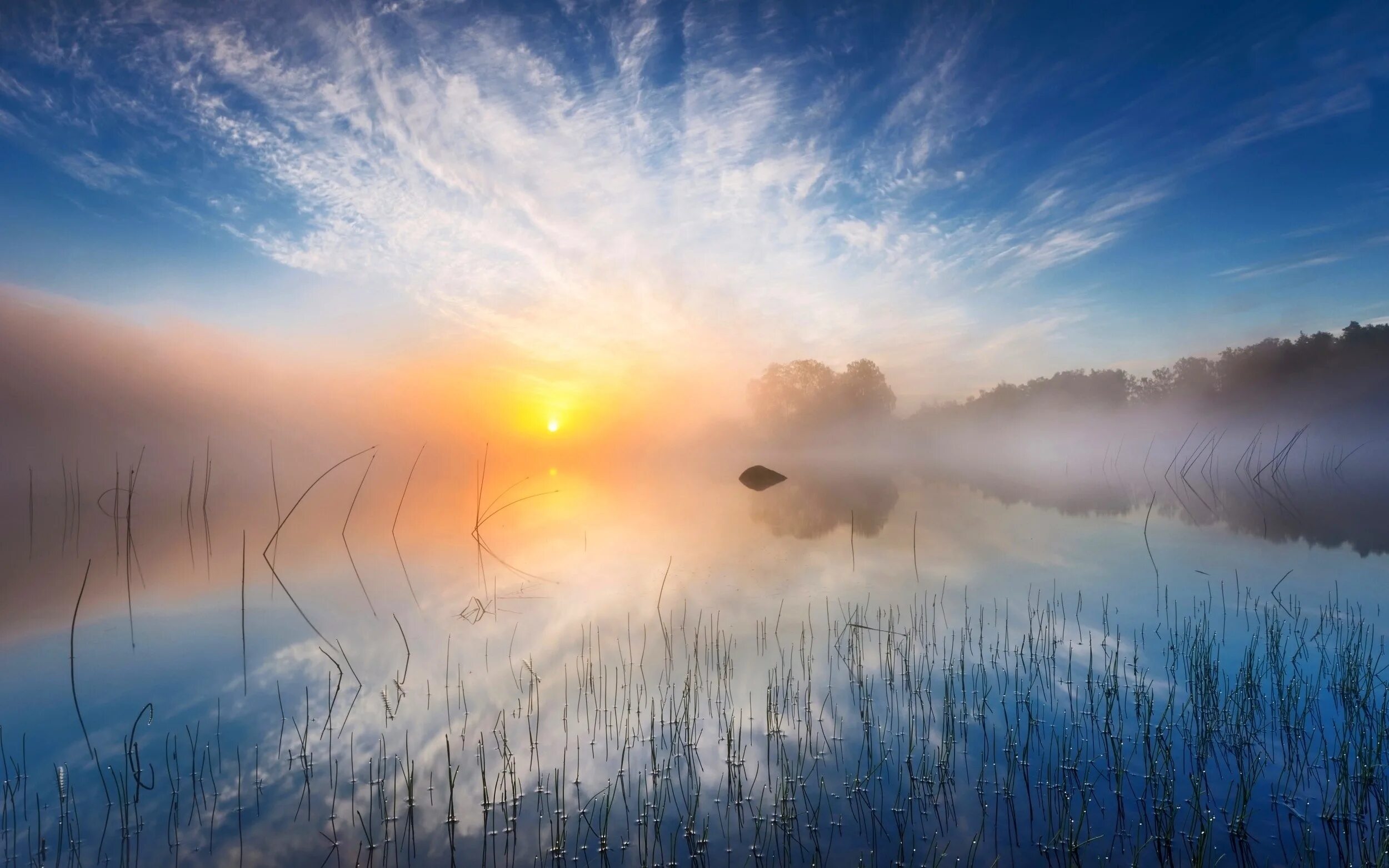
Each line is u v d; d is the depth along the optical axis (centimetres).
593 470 5547
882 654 963
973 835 549
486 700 826
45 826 575
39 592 1417
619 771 658
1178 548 1728
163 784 640
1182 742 686
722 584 1390
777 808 592
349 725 762
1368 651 930
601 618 1166
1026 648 973
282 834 562
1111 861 511
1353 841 524
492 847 545
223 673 938
